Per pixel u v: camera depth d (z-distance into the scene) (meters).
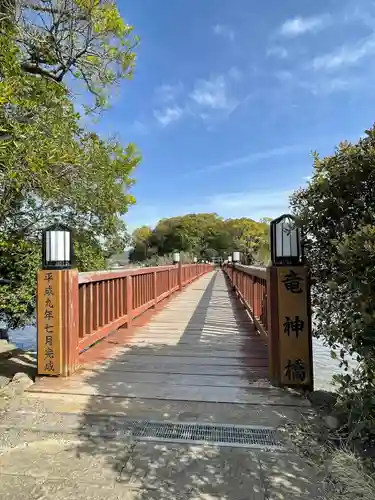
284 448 1.73
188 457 1.66
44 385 2.64
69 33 4.08
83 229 5.08
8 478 1.49
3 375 2.90
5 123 2.80
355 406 1.56
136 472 1.54
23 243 4.36
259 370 3.01
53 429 1.94
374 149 1.67
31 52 4.03
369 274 1.42
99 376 2.87
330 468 1.53
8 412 2.16
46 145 3.02
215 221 48.34
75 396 2.43
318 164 1.97
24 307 4.54
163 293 8.17
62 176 3.62
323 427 1.93
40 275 2.85
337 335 1.76
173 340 4.23
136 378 2.82
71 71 4.38
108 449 1.73
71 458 1.65
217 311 6.65
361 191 1.79
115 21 4.34
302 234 2.26
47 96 3.91
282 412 2.16
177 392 2.50
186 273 13.48
